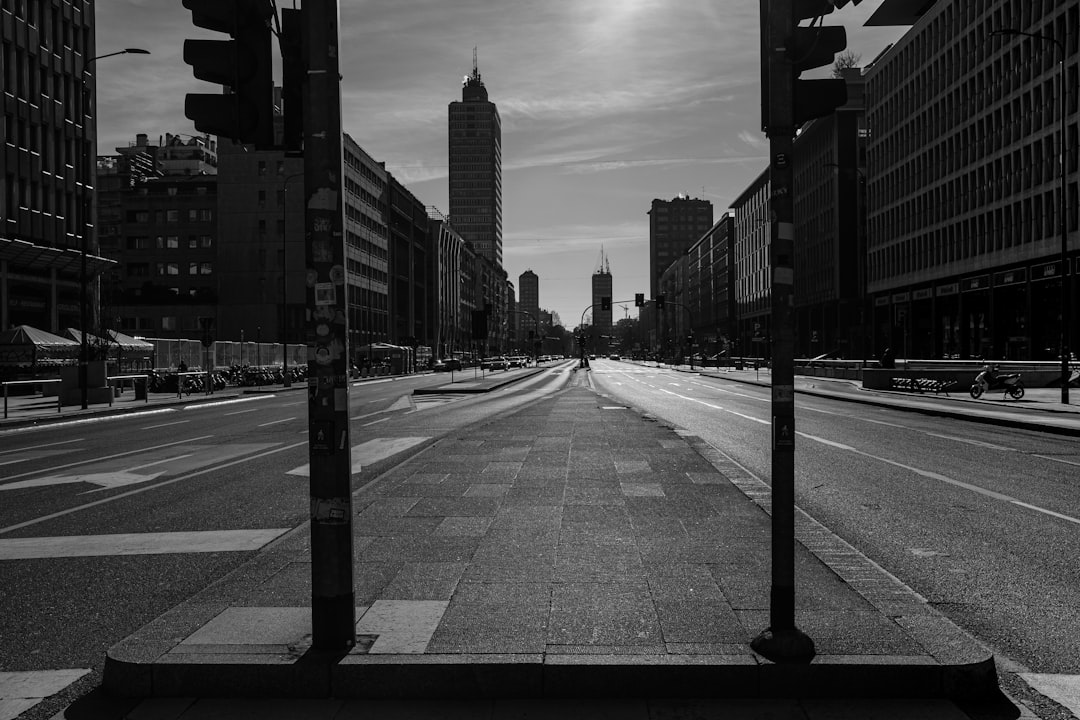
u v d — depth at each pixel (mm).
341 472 4414
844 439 17250
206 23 4625
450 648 4395
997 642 5055
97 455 15742
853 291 87625
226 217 92625
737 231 136250
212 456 14945
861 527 8391
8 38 44844
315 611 4398
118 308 87375
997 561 7031
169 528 8500
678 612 5055
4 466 14297
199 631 4746
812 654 4250
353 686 4164
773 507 4359
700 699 4109
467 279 177000
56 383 36000
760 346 115688
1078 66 47656
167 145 131000
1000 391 36000
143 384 36594
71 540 7984
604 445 14734
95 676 4574
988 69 58250
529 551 6805
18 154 45750
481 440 15664
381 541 7234
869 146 80938
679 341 170875
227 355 56906
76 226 51312
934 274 67000
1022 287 55406
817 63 4480
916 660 4160
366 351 84000
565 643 4469
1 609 5809
